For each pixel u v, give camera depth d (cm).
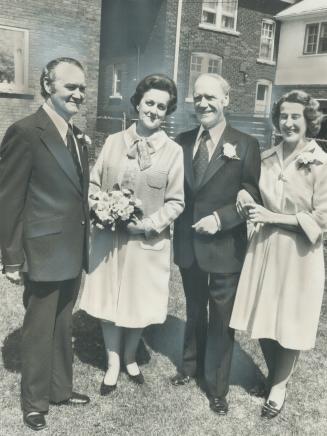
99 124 1898
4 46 1034
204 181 275
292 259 271
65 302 275
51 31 1100
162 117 278
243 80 1841
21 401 279
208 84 266
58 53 1122
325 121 1714
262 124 1634
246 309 288
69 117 251
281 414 290
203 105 267
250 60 1845
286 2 1898
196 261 287
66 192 249
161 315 298
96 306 295
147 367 339
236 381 328
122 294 291
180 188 281
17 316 402
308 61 1833
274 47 1934
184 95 1659
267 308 279
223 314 283
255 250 287
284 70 1925
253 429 274
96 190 296
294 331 271
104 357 351
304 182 267
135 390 306
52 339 276
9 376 313
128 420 275
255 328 280
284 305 272
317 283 271
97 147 1557
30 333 260
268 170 281
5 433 257
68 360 283
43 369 263
